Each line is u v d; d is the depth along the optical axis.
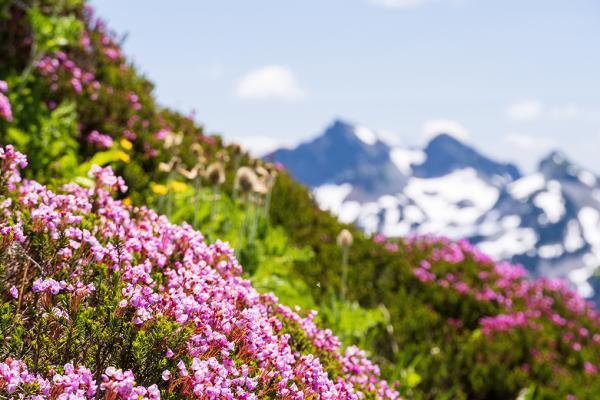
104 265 2.98
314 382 3.13
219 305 3.04
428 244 13.75
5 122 6.85
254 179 7.14
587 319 13.16
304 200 12.84
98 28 12.52
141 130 9.81
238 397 2.68
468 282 12.16
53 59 10.21
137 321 2.70
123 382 2.28
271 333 3.22
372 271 10.86
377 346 8.38
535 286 13.79
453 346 9.34
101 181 4.11
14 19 10.36
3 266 2.96
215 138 13.77
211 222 7.39
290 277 7.38
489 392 8.43
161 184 8.75
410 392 7.06
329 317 7.17
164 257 3.49
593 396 9.23
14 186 3.57
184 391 2.58
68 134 8.27
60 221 3.30
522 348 9.93
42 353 2.63
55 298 2.92
